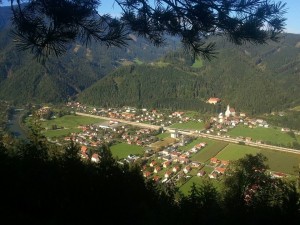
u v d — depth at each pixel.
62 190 8.70
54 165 9.70
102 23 4.52
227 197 8.98
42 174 9.02
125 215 8.85
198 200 7.66
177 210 7.34
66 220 8.00
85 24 4.37
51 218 7.83
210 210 7.27
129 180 10.02
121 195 9.23
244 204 8.21
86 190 8.85
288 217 6.84
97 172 9.98
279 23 4.20
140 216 8.63
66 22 4.24
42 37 4.29
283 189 8.18
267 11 4.13
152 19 4.71
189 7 4.48
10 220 7.38
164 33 4.86
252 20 4.20
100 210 8.73
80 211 8.34
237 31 4.31
